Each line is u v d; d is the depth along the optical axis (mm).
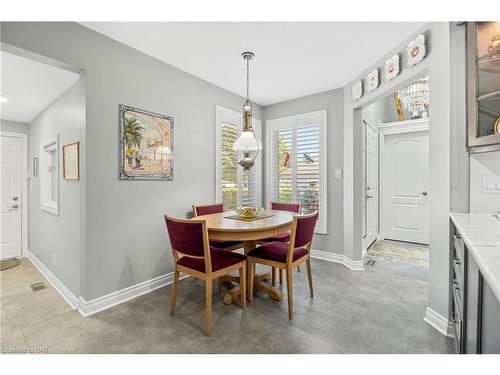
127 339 1745
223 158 3457
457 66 1719
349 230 3240
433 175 1904
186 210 2938
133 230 2402
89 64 2059
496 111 1598
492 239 1075
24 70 2295
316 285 2660
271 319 1991
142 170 2461
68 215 2465
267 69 2850
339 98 3412
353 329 1853
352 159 3188
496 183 1647
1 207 3799
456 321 1570
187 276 2920
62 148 2678
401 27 2059
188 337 1761
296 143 3834
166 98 2691
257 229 2014
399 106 4516
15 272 3252
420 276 2914
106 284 2199
